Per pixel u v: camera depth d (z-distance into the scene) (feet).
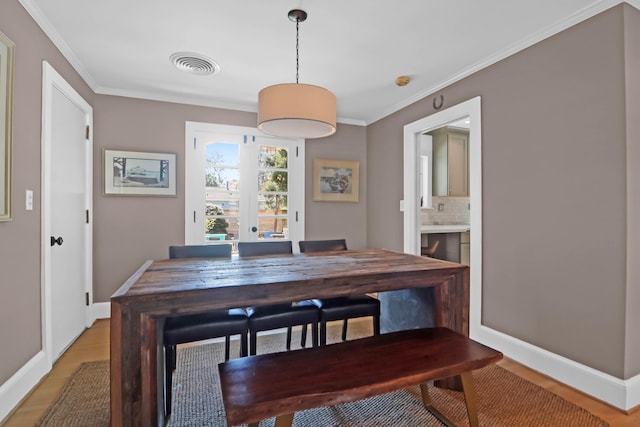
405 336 5.33
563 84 6.49
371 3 6.06
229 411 3.39
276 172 12.62
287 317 6.30
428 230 13.84
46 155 6.75
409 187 11.34
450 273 6.15
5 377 5.41
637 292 5.67
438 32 7.03
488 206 8.16
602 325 5.88
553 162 6.68
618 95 5.63
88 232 9.55
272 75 9.27
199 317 5.76
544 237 6.86
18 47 5.79
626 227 5.56
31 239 6.24
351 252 8.32
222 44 7.58
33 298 6.29
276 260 6.98
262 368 4.31
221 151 11.80
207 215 11.60
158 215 10.89
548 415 5.40
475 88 8.62
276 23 6.72
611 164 5.74
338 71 9.02
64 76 7.84
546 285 6.82
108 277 10.31
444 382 6.26
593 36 5.99
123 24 6.76
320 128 6.56
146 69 8.89
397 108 11.93
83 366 7.09
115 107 10.34
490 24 6.70
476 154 8.48
